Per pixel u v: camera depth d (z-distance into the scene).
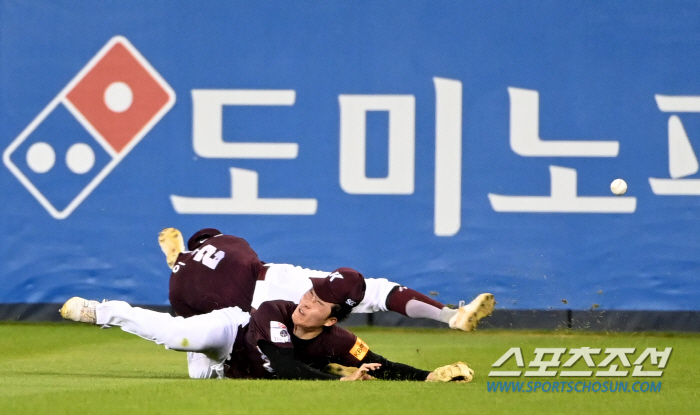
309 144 32.38
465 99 32.03
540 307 31.59
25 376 17.61
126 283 32.34
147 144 32.59
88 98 32.66
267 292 18.86
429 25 32.16
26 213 32.56
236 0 32.59
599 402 14.03
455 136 32.03
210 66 32.62
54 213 32.56
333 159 32.38
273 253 32.31
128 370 19.69
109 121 32.62
